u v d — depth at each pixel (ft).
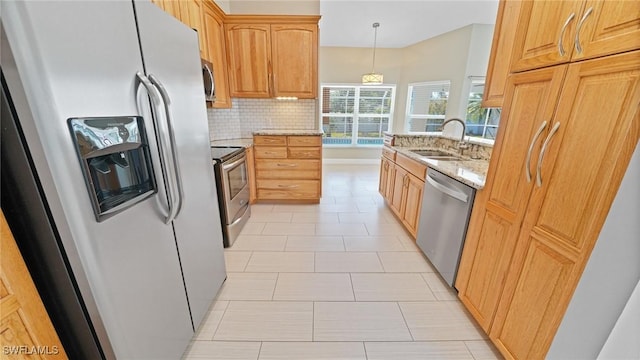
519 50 3.81
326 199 12.10
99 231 2.52
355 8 11.89
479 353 4.51
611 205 2.58
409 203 8.23
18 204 2.21
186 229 4.19
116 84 2.68
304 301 5.65
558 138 3.11
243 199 9.11
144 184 3.17
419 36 15.28
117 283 2.77
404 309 5.45
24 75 1.90
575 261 2.94
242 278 6.39
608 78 2.55
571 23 2.93
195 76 4.44
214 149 8.62
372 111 19.19
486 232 4.58
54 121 2.09
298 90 10.69
